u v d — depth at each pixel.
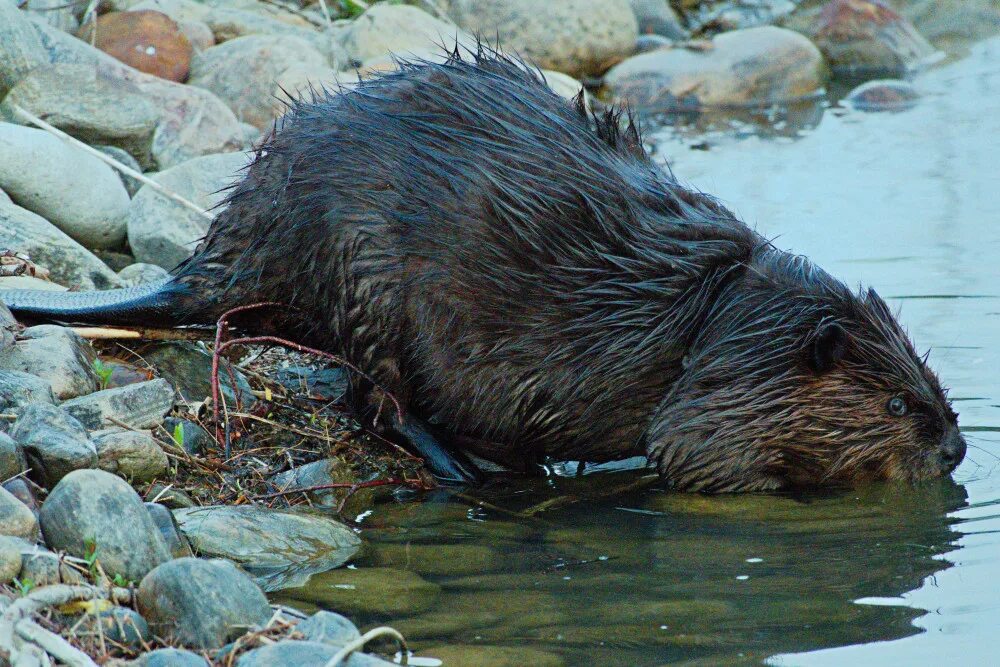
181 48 16.59
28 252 11.17
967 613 7.09
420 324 9.45
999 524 8.52
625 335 9.34
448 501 9.38
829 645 6.75
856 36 23.20
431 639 6.89
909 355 9.52
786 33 22.14
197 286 10.03
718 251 9.57
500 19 21.33
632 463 10.33
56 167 12.05
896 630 6.90
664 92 21.16
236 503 8.64
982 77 22.31
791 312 9.42
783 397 9.34
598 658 6.66
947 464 9.47
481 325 9.36
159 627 6.73
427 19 18.70
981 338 11.59
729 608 7.27
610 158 9.73
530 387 9.46
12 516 7.00
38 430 7.85
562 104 9.96
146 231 12.28
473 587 7.64
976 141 18.41
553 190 9.30
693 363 9.41
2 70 13.48
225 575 6.90
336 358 9.86
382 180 9.41
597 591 7.58
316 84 16.05
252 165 10.06
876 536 8.41
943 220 14.98
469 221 9.24
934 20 24.91
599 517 9.03
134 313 9.96
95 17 15.67
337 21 19.95
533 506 9.28
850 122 20.00
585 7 21.56
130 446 8.36
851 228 14.78
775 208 15.56
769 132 19.55
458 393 9.61
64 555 6.98
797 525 8.72
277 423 9.90
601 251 9.33
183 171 12.85
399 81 9.91
